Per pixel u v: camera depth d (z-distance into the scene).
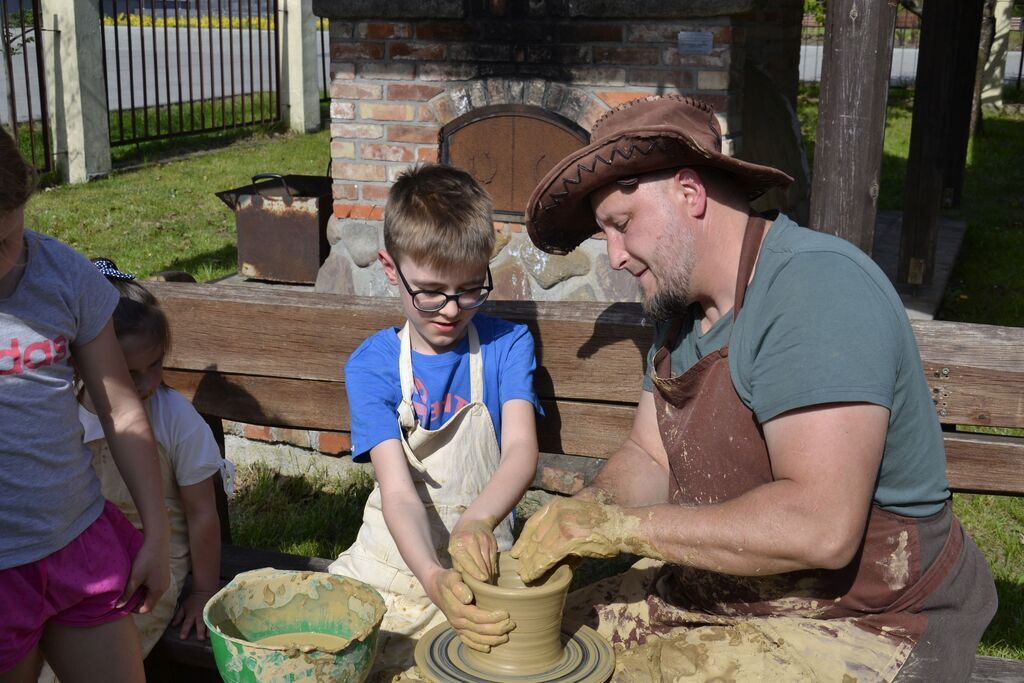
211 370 2.98
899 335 1.80
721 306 1.98
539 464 4.18
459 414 2.30
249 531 4.14
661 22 4.86
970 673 1.93
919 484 1.88
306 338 2.87
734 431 1.92
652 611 2.18
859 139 4.20
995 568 3.90
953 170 10.50
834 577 1.93
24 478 1.99
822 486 1.72
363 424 2.32
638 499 2.21
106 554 2.14
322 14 5.32
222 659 1.98
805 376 1.73
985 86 17.86
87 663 2.16
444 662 1.95
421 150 5.40
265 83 18.50
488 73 5.18
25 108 13.02
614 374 2.62
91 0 11.32
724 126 4.89
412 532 2.15
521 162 5.20
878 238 8.57
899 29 29.66
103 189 11.07
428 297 2.22
